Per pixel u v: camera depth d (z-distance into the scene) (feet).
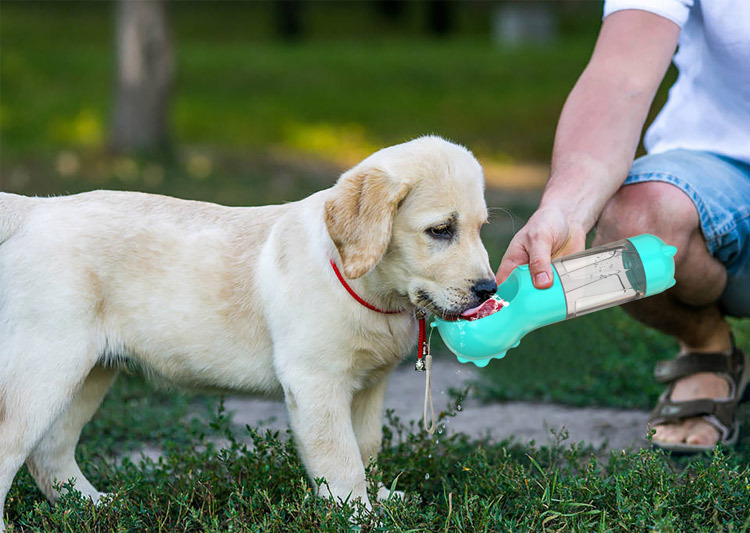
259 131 25.27
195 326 6.20
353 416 6.43
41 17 39.37
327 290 6.01
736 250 6.53
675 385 6.97
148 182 17.38
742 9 6.35
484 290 5.87
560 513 5.76
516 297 5.84
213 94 28.99
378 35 46.80
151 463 6.61
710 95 6.68
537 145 25.22
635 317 6.93
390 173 5.92
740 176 6.53
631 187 6.51
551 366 8.39
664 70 6.45
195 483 6.23
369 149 24.36
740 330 8.29
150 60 20.06
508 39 43.09
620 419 7.54
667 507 5.76
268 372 6.24
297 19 44.09
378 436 6.43
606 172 6.23
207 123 25.54
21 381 5.99
